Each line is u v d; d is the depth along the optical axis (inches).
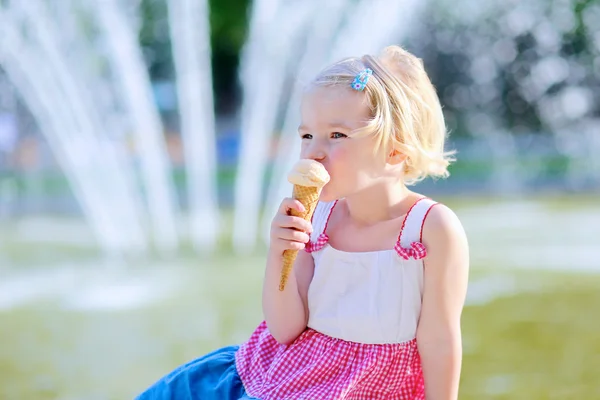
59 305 205.8
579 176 555.5
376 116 72.4
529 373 137.8
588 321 176.7
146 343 165.2
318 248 77.6
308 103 74.4
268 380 74.6
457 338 73.6
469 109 620.1
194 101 518.6
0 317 193.5
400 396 74.7
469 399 124.1
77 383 138.6
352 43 413.4
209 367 78.8
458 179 550.3
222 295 213.9
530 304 194.9
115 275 249.4
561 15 581.9
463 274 73.8
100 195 410.6
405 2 419.8
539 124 607.8
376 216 76.3
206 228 358.6
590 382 132.2
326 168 73.1
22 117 535.2
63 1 423.8
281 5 514.9
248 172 498.6
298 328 76.4
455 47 613.0
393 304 73.1
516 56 605.6
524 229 342.0
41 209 438.3
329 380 72.8
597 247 287.6
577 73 591.8
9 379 141.7
